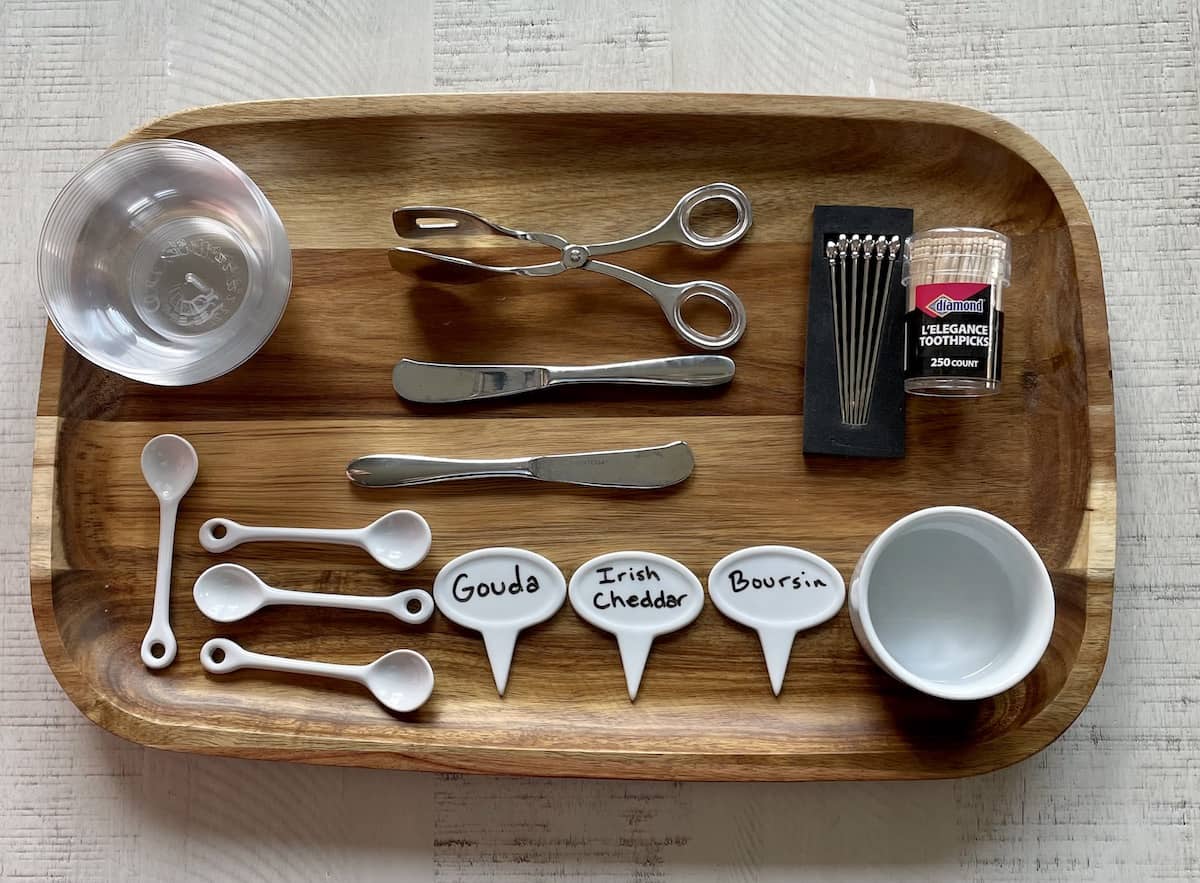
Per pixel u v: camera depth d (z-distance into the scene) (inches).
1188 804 24.1
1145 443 25.0
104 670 23.5
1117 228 25.6
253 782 24.8
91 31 26.7
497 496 23.9
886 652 20.8
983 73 26.1
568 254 23.6
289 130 24.2
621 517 23.8
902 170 24.1
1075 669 21.9
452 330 24.4
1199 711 24.3
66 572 23.6
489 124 24.0
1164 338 25.3
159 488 24.0
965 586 22.7
